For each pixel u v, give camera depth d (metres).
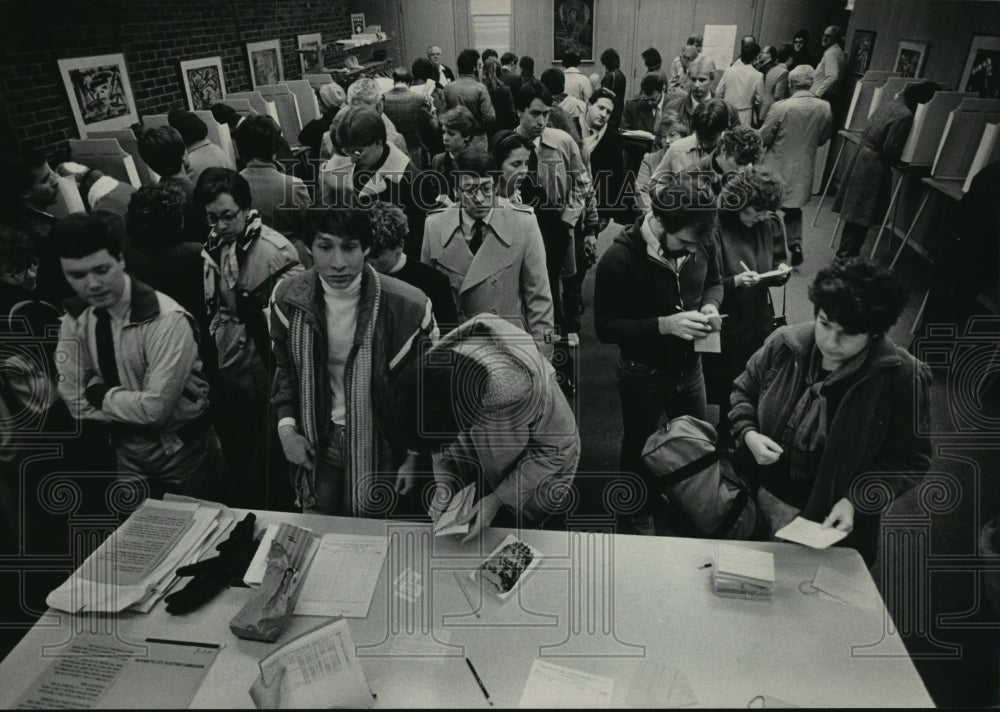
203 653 1.22
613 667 1.17
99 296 1.61
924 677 1.56
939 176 1.80
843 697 1.10
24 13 2.01
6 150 1.65
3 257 1.54
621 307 1.78
